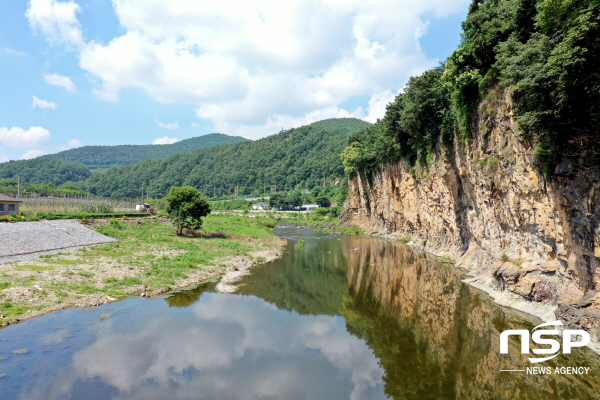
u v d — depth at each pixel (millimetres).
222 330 19375
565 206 17516
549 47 16188
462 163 32062
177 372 14516
